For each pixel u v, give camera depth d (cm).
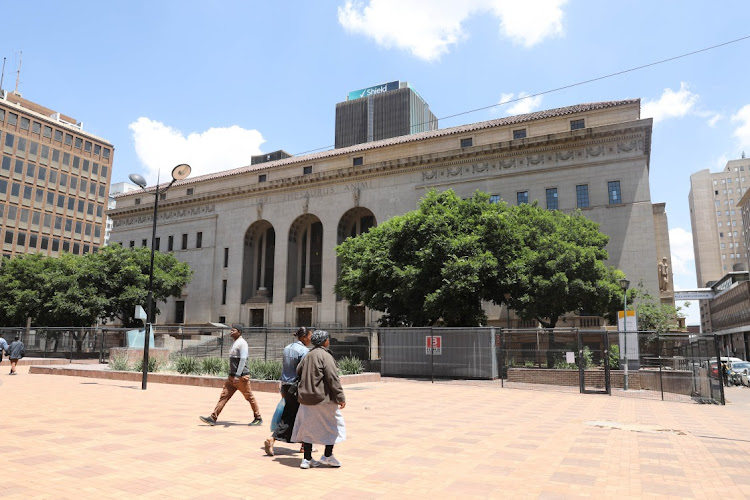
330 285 5166
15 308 4703
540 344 2364
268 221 5659
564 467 727
